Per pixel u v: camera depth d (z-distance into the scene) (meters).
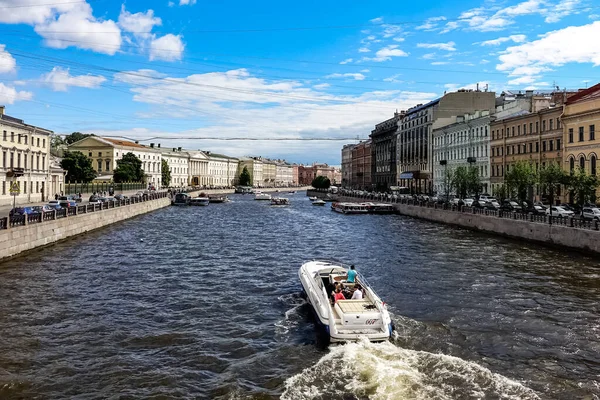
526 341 15.49
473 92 93.38
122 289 22.36
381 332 14.52
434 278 25.06
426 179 104.06
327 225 57.03
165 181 154.50
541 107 69.00
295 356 14.13
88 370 13.12
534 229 37.59
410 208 70.69
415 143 112.19
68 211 40.62
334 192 138.50
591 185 42.91
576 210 45.47
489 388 11.80
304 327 16.92
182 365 13.53
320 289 17.38
